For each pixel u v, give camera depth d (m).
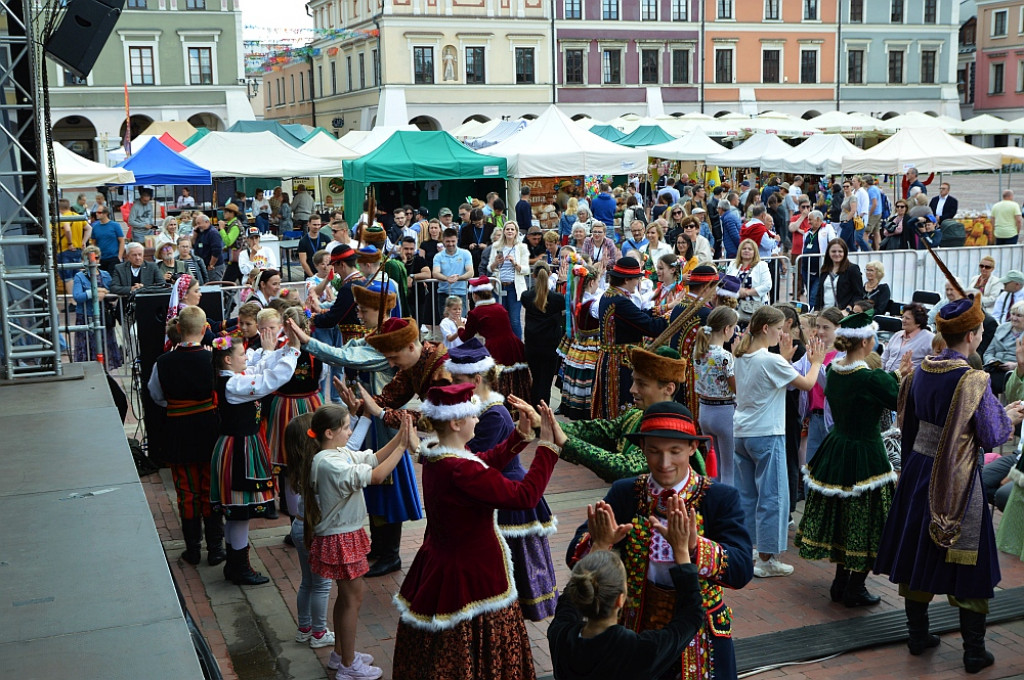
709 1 53.97
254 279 11.26
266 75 68.38
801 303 12.92
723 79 55.34
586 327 8.84
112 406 6.76
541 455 4.13
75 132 46.44
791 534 7.27
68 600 3.77
